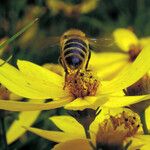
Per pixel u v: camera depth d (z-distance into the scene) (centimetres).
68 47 18
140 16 36
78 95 17
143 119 16
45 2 34
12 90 16
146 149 15
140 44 29
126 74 16
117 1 37
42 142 23
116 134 14
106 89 17
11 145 22
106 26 34
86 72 17
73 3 34
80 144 14
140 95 16
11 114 21
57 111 23
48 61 28
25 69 17
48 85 17
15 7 32
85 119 16
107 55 28
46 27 33
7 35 30
